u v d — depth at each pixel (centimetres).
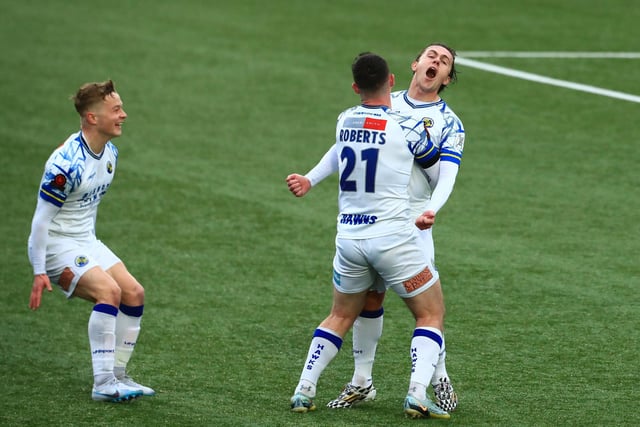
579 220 3528
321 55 5753
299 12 6712
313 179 2128
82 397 2184
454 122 2081
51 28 6262
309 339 2600
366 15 6631
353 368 2420
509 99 5003
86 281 2141
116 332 2219
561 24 6450
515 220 3541
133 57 5709
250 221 3578
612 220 3522
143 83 5278
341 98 5069
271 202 3766
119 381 2188
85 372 2364
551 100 4981
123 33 6178
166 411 2095
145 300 2894
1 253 3288
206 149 4375
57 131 4575
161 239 3419
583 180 3947
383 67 2016
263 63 5609
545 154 4256
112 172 2214
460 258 3188
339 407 2130
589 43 6019
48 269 2169
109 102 2116
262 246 3344
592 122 4659
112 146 2223
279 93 5144
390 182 1997
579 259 3164
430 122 2062
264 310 2811
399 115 2022
